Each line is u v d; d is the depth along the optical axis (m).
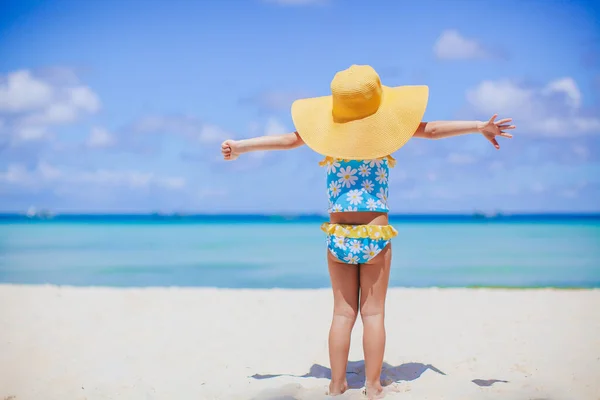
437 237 29.19
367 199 4.27
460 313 7.41
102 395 4.48
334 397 4.20
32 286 9.73
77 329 6.60
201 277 14.13
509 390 4.38
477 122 4.28
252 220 70.81
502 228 40.59
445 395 4.26
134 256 19.78
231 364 5.30
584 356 5.36
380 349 4.25
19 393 4.53
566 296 8.73
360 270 4.35
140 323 6.91
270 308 7.80
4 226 48.75
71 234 34.97
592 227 41.44
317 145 4.34
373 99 4.29
